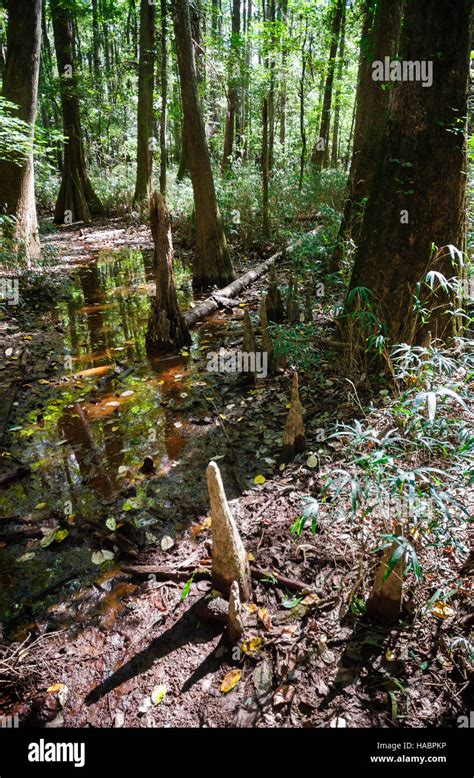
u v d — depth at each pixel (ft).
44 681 6.47
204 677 6.34
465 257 12.49
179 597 7.59
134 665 6.60
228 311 21.54
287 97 59.67
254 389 13.97
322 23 35.12
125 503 9.73
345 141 67.41
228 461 10.82
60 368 16.46
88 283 27.73
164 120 38.09
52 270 29.91
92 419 13.05
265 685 6.15
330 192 32.55
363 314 11.39
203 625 7.11
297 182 35.32
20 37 28.40
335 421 11.65
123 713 6.02
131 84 74.38
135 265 32.09
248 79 42.68
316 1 34.47
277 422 12.22
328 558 7.86
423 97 11.69
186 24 22.39
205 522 9.08
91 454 11.46
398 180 12.20
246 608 7.21
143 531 9.00
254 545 8.36
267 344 14.51
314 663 6.31
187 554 8.39
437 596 6.10
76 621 7.32
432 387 8.79
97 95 63.67
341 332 14.23
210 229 24.91
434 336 12.48
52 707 6.15
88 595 7.75
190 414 13.00
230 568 7.13
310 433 11.34
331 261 21.44
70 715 6.05
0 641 7.05
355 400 12.19
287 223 32.19
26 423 12.98
